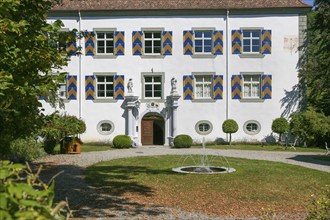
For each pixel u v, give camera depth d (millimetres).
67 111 33594
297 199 12352
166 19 33875
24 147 21547
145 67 33781
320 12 32625
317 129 30859
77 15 34000
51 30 7094
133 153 26578
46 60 6621
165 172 17688
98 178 15945
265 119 33531
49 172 17453
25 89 6000
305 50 33562
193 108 33656
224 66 33719
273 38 33719
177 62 33781
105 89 33969
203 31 33844
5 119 6453
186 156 24188
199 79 33938
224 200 12086
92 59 33719
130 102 33125
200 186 14289
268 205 11484
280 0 34125
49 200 2473
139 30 33875
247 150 28828
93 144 33531
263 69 33656
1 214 2117
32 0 6965
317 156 24984
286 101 33500
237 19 33844
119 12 33844
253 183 14891
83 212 10242
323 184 14883
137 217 9820
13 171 2662
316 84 33531
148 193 13039
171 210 10695
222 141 33500
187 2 34312
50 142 24766
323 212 6707
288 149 29812
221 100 33656
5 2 5785
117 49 33781
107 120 33656
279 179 15773
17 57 6133
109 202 11547
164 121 33688
